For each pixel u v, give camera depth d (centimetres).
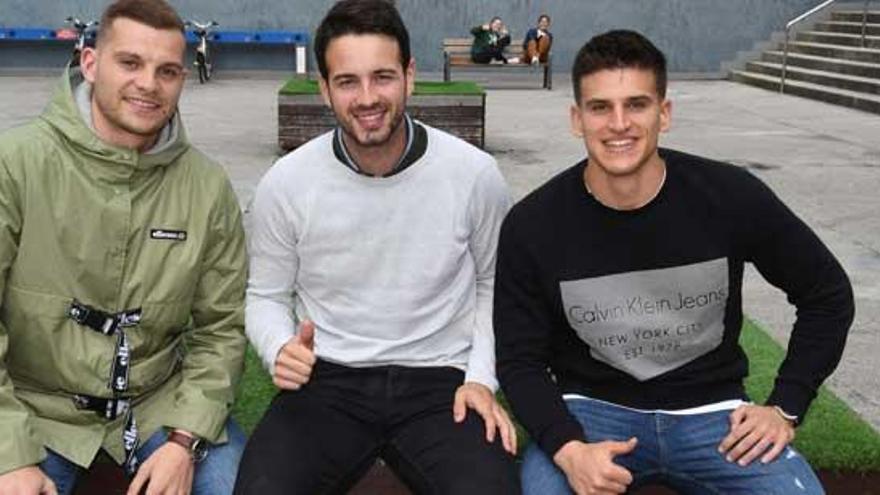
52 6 2055
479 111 1129
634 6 2102
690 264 286
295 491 285
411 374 312
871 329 532
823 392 411
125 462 303
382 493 361
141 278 293
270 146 1146
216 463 301
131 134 286
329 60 298
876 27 1895
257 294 321
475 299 324
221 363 310
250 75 2100
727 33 2116
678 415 298
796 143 1218
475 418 304
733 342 300
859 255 695
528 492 289
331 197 309
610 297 291
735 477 286
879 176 1003
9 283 287
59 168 285
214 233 305
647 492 349
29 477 275
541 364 304
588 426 296
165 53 283
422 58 2094
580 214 290
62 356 291
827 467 356
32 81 1922
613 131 279
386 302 311
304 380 301
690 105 1634
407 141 309
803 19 2025
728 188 287
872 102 1544
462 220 312
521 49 2020
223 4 2073
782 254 290
